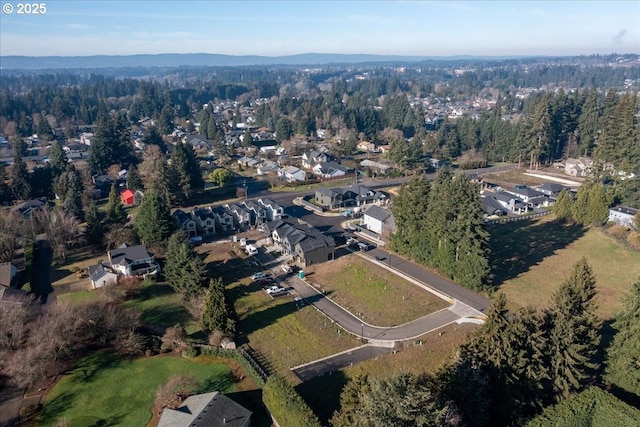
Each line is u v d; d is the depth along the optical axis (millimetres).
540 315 31609
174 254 52406
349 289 53156
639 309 30797
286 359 40344
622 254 56781
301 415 28562
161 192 83312
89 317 42969
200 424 29891
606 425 27047
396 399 22453
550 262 56500
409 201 57656
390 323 45719
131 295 50875
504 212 77750
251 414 32438
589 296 32500
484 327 30125
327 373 37438
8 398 35469
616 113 82812
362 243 65125
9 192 89625
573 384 30266
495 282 52156
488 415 28438
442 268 53594
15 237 62500
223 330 42406
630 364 31156
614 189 74625
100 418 33250
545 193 85000
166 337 41625
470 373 27469
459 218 50250
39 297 51188
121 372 38469
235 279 56375
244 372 38219
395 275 54969
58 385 36938
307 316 47500
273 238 67812
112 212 69875
